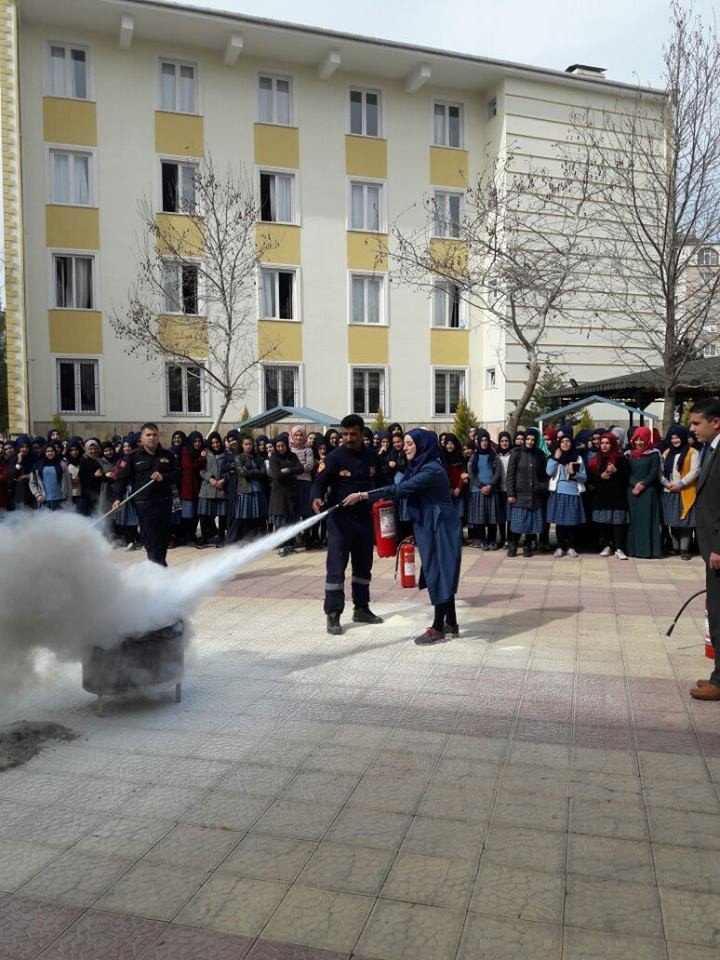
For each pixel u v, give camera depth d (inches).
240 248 776.9
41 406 825.5
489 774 158.1
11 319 793.6
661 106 639.8
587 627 272.2
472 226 732.0
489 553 444.5
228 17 836.0
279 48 886.4
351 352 942.4
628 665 228.4
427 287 964.6
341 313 937.5
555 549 454.6
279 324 909.8
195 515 485.1
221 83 882.8
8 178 783.7
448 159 979.3
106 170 840.3
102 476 488.4
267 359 904.3
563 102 973.8
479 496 444.8
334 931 110.1
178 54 866.1
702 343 613.6
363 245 943.0
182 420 873.5
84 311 836.0
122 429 850.8
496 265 695.1
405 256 795.4
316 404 930.1
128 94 847.7
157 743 174.9
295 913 114.2
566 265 663.1
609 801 146.1
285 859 128.0
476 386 998.4
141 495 294.5
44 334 824.3
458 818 140.6
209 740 176.4
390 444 459.5
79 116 830.5
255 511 468.4
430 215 885.2
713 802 145.3
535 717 188.4
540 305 712.4
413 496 253.3
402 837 134.3
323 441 466.6
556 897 116.9
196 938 109.0
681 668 225.1
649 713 190.2
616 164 655.8
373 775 158.2
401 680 216.4
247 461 470.3
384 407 960.9
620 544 423.2
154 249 847.7
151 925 112.0
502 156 933.2
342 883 121.2
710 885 119.3
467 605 308.3
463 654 240.4
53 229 824.3
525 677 218.1
